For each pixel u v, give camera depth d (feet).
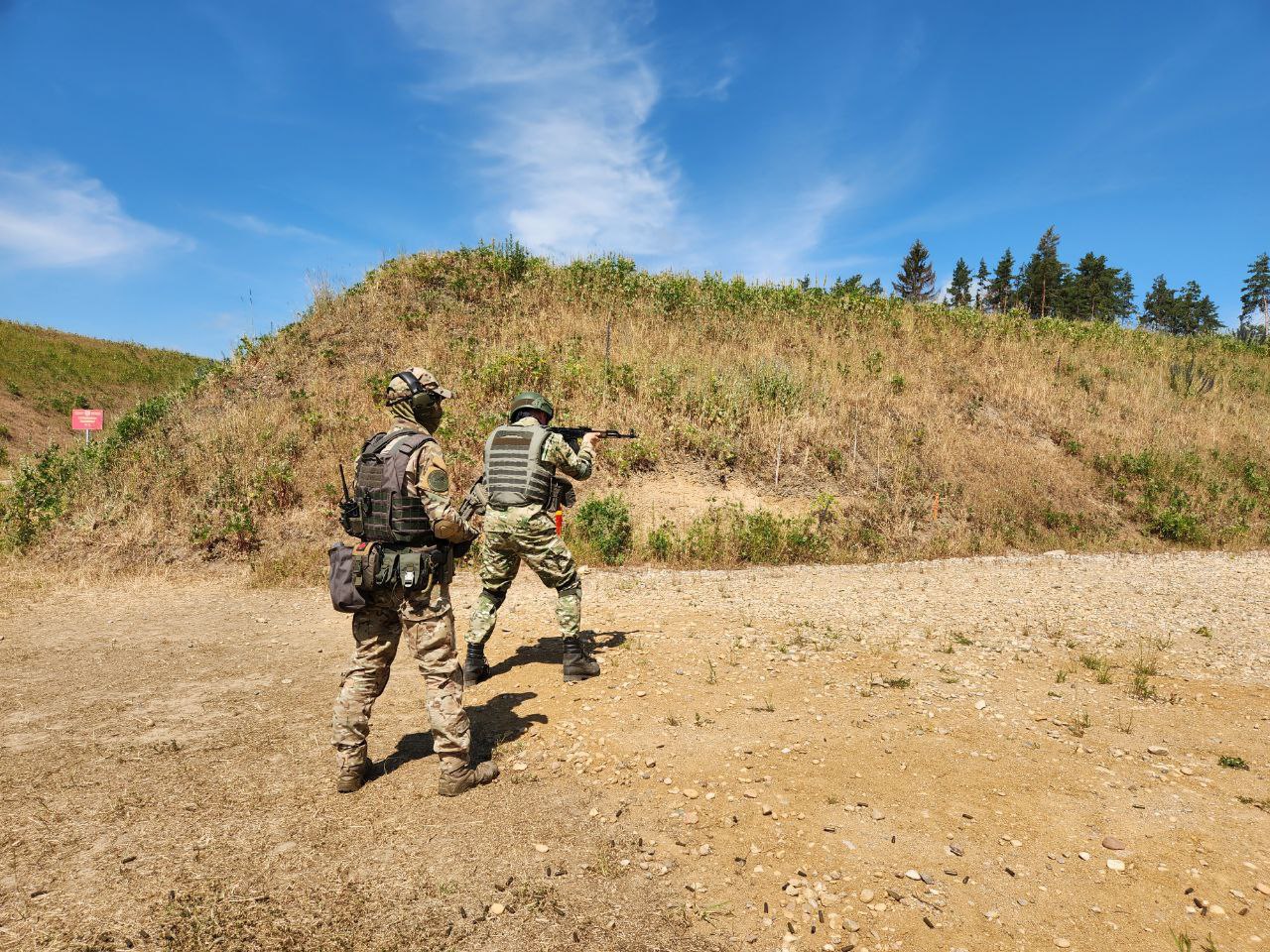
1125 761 11.38
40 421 75.05
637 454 35.55
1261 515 39.29
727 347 47.39
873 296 60.95
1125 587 25.11
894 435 40.88
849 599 22.75
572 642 14.76
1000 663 16.42
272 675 15.81
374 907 7.64
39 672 15.92
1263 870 8.45
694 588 24.16
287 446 32.76
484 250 53.62
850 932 7.36
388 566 9.76
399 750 11.73
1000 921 7.54
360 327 44.62
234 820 9.43
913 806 9.87
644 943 7.17
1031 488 38.96
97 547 26.50
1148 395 51.80
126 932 7.16
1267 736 12.46
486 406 37.52
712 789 10.34
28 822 9.34
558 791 10.32
